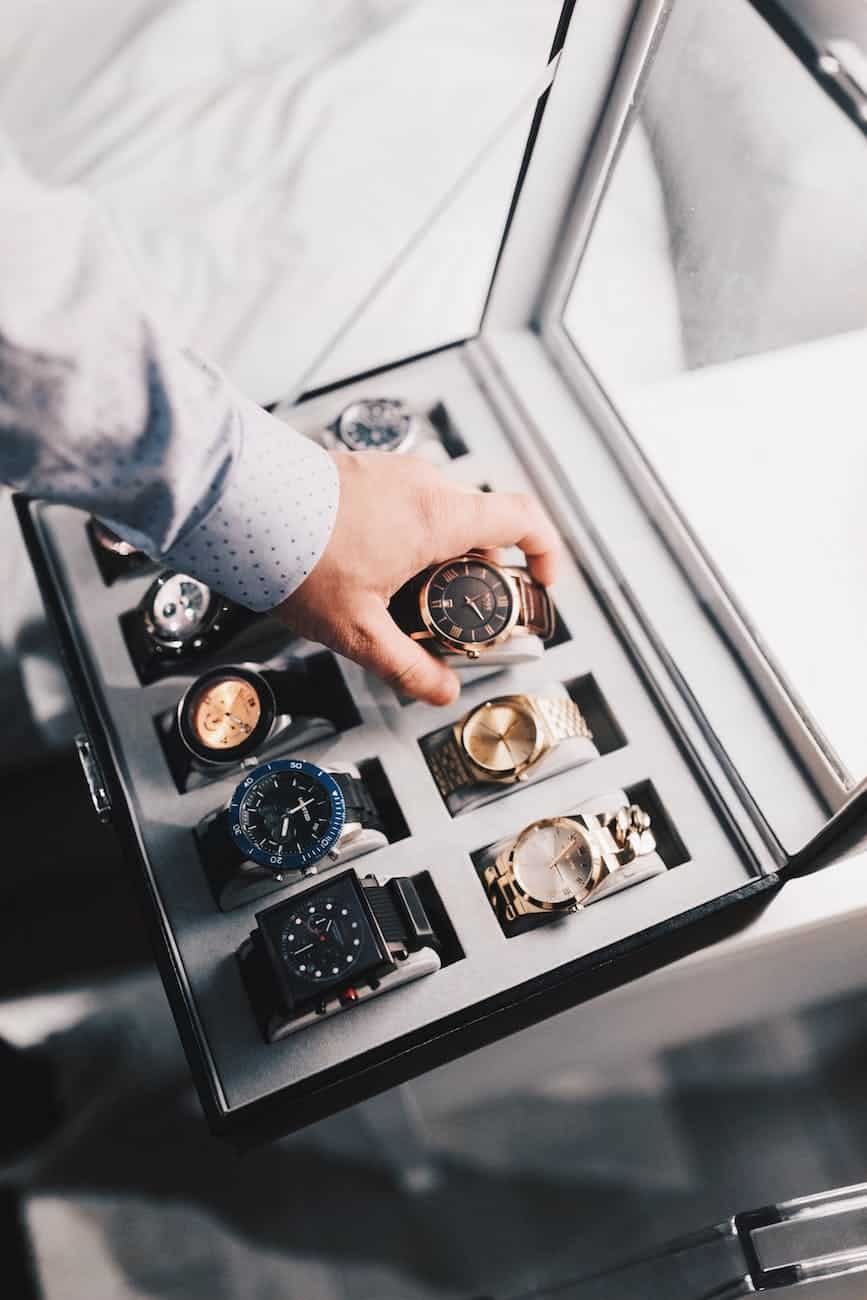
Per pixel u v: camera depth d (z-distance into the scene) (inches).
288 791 31.6
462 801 33.4
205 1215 47.5
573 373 39.1
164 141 42.0
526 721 33.1
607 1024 34.4
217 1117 29.8
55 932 50.5
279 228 43.1
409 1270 45.5
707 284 29.0
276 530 26.6
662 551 35.8
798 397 26.9
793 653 30.9
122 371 22.5
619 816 31.8
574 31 28.5
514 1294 43.9
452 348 41.1
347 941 29.4
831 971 33.1
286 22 39.3
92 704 36.4
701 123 26.9
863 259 23.3
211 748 33.3
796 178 24.5
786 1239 29.8
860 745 28.5
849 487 26.3
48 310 21.2
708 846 31.9
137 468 24.0
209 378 24.6
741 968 32.3
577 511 37.0
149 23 40.3
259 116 41.6
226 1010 31.7
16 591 46.7
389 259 42.1
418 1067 31.3
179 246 42.3
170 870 33.8
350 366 45.6
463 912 32.1
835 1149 37.9
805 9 22.4
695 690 33.4
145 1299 46.5
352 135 40.9
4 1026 49.6
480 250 38.1
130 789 35.1
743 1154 39.1
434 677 31.5
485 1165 44.7
